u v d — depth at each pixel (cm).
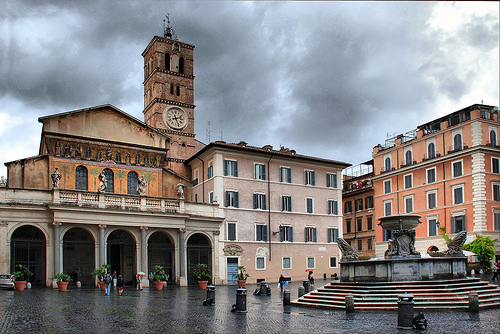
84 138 5150
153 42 7100
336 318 2289
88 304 3003
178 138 6844
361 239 7881
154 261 5509
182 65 7225
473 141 5909
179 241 5203
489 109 6150
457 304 2464
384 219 3166
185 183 6219
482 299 2628
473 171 5856
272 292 4153
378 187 7438
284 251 5984
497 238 5762
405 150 7031
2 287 4138
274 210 6006
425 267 2833
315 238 6294
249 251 5706
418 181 6694
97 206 4725
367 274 2931
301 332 1892
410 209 6794
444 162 6291
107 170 5266
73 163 5059
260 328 2005
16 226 4381
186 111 7000
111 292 4122
